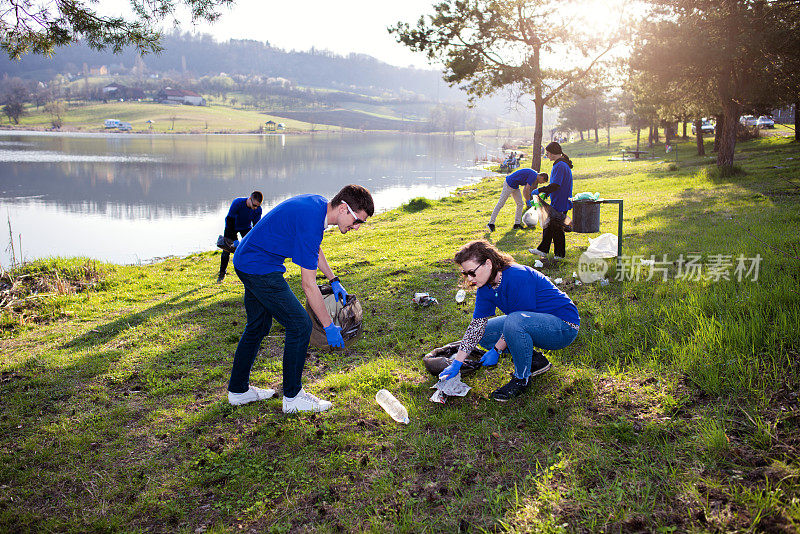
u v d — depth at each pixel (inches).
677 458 126.7
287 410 168.9
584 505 114.7
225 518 125.3
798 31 687.7
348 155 3065.9
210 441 157.1
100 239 785.6
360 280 352.5
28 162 2117.4
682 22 759.1
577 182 1055.0
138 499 132.8
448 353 187.3
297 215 152.9
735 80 800.9
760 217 409.7
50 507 130.7
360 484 132.6
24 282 403.9
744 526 102.4
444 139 6628.9
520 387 165.5
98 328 288.8
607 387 166.7
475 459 137.7
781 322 180.9
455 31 1045.8
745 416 139.2
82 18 294.7
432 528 114.1
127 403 186.7
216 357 229.6
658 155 1800.0
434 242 488.1
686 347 177.3
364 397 177.6
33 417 178.1
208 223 931.3
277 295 158.4
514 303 166.6
